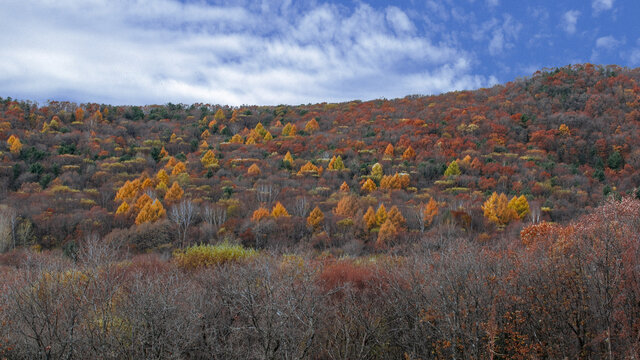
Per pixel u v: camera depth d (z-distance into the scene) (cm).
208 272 817
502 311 566
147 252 2627
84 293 610
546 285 561
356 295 748
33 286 599
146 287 612
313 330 579
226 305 654
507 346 551
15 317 578
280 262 841
